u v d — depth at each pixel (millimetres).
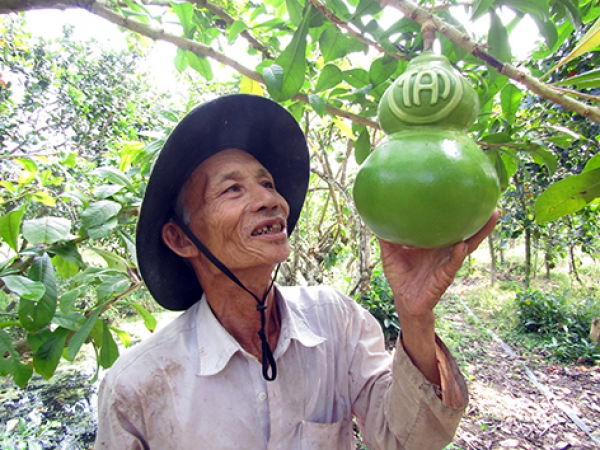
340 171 3531
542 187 5285
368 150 1589
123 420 1081
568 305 6410
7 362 1544
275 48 1623
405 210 822
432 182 802
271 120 1278
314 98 1330
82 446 3316
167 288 1320
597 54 1595
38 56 4750
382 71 1346
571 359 5016
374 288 5133
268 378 1104
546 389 4309
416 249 1008
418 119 887
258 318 1223
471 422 3779
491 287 8391
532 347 5395
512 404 4066
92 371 4375
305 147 1388
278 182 1451
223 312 1195
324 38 1313
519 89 1328
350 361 1359
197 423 1080
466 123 917
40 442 3295
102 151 5012
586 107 892
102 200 1659
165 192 1142
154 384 1101
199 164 1178
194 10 1633
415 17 964
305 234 5227
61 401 3865
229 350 1104
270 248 1095
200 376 1105
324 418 1222
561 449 3408
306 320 1310
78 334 1516
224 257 1113
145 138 4297
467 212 817
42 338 1613
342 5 1149
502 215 6496
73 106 4867
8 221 1519
